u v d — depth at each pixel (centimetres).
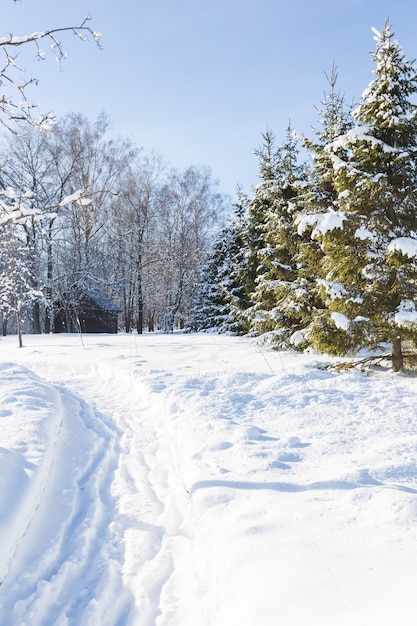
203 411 580
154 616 248
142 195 3272
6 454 409
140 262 3166
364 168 925
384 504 262
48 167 2695
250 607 199
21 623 240
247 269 1802
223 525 283
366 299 892
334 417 507
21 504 346
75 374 1228
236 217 2280
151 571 291
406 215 882
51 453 493
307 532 251
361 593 189
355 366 964
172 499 404
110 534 347
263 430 485
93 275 3009
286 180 1432
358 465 349
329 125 1245
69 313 3188
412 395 573
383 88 903
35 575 284
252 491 325
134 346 1582
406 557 210
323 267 1028
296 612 187
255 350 1329
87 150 2995
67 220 2936
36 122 352
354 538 236
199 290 3002
